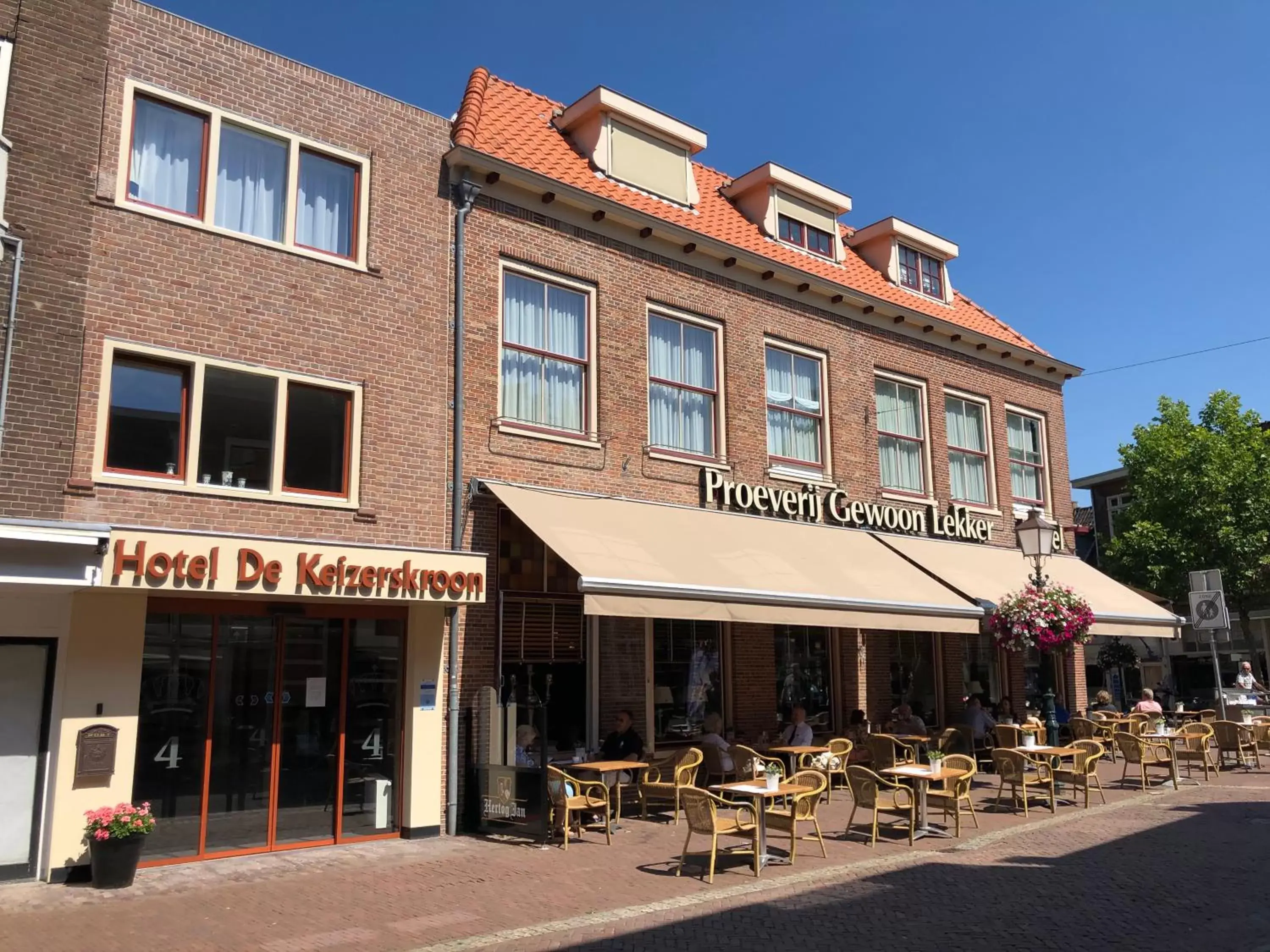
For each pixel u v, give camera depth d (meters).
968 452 20.16
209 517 10.20
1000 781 15.92
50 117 9.84
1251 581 26.28
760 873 9.42
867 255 20.42
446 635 11.85
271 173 11.50
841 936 7.28
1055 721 15.77
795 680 16.06
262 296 10.96
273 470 10.77
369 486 11.43
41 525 8.31
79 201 9.88
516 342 13.38
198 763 10.04
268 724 10.56
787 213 18.00
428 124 12.89
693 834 11.48
